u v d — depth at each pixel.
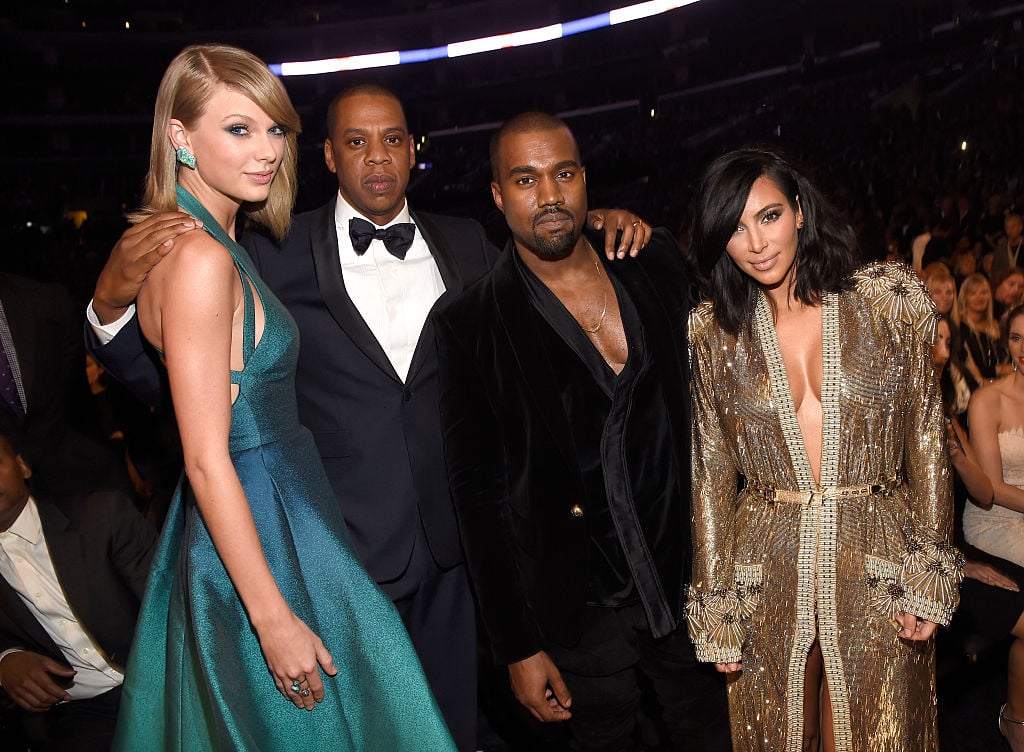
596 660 2.34
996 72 20.39
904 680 2.03
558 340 2.22
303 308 2.37
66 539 2.34
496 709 3.15
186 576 1.68
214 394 1.59
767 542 2.05
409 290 2.45
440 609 2.54
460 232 2.58
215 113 1.70
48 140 34.22
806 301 1.99
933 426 1.99
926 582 1.96
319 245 2.39
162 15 35.78
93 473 2.99
